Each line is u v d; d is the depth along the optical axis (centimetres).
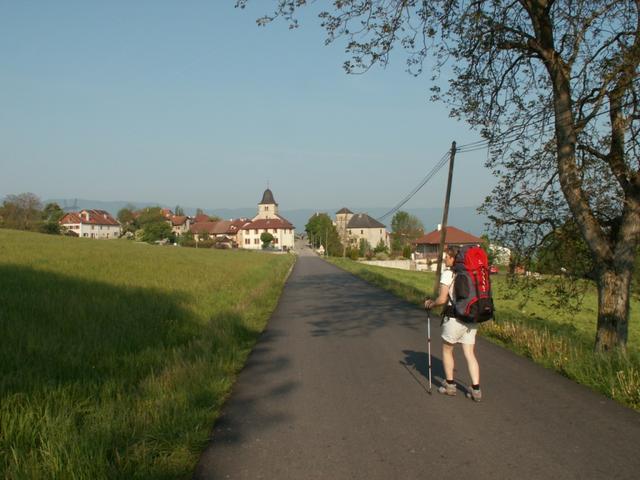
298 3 945
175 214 18800
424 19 998
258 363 825
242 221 16412
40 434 443
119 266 2153
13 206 9250
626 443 471
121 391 592
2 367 601
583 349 859
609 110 886
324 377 730
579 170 973
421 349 935
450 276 625
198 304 1347
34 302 1021
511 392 644
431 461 438
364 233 15200
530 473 411
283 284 2744
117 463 411
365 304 1727
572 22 869
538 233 1105
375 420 543
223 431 515
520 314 1769
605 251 883
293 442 484
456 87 1079
